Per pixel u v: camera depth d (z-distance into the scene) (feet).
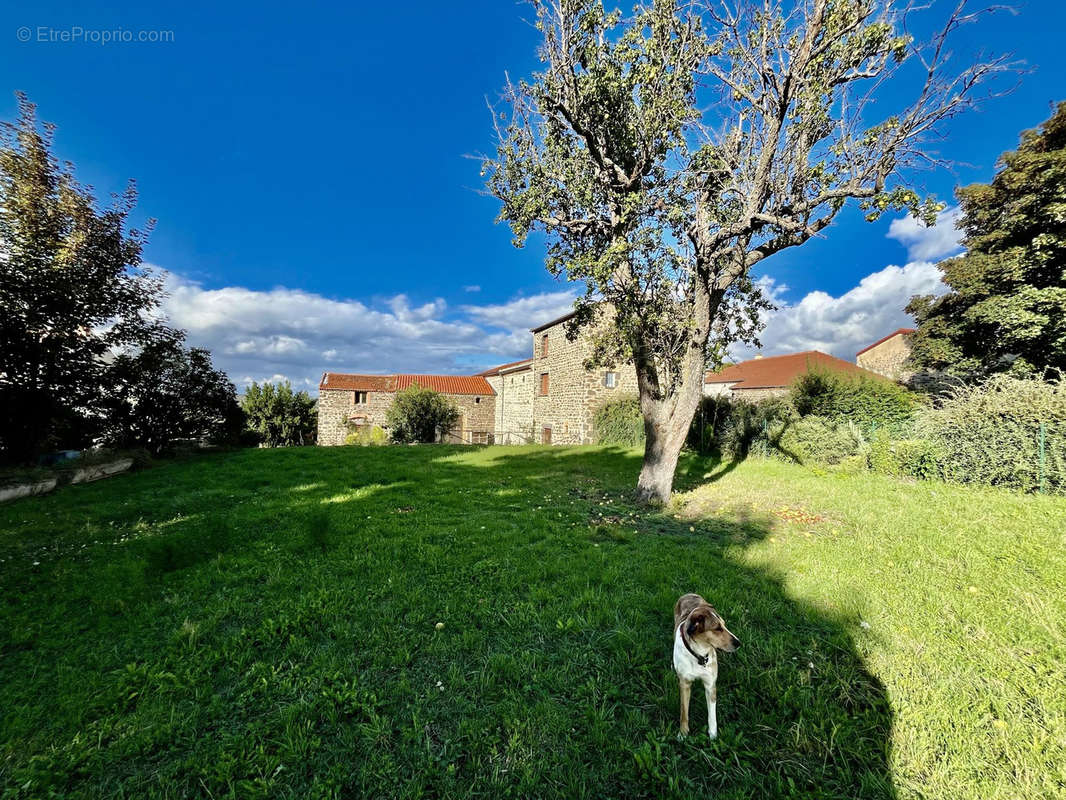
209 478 35.99
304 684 9.80
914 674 9.98
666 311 29.58
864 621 12.25
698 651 8.38
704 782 7.52
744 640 11.51
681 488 33.45
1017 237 45.73
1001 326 45.01
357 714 9.05
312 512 24.34
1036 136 45.01
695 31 25.44
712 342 31.86
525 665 10.58
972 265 47.57
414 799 7.13
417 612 13.03
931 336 54.24
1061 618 11.93
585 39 25.70
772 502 27.25
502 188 30.86
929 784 7.32
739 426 51.88
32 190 34.14
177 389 49.29
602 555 17.69
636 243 26.71
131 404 45.44
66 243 35.35
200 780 7.41
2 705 9.22
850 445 38.68
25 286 31.91
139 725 8.63
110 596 13.79
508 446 64.34
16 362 32.17
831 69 23.45
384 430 95.91
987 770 7.57
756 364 111.14
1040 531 18.72
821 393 52.24
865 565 16.19
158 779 7.48
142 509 25.40
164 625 12.35
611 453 54.65
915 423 36.24
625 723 8.82
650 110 25.86
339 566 16.55
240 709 9.14
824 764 7.82
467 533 20.80
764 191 25.67
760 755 8.02
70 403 37.04
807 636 11.66
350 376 116.98
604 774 7.68
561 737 8.46
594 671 10.41
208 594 14.28
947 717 8.64
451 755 8.04
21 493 28.50
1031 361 45.27
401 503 26.99
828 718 8.68
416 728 8.60
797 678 9.93
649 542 19.70
